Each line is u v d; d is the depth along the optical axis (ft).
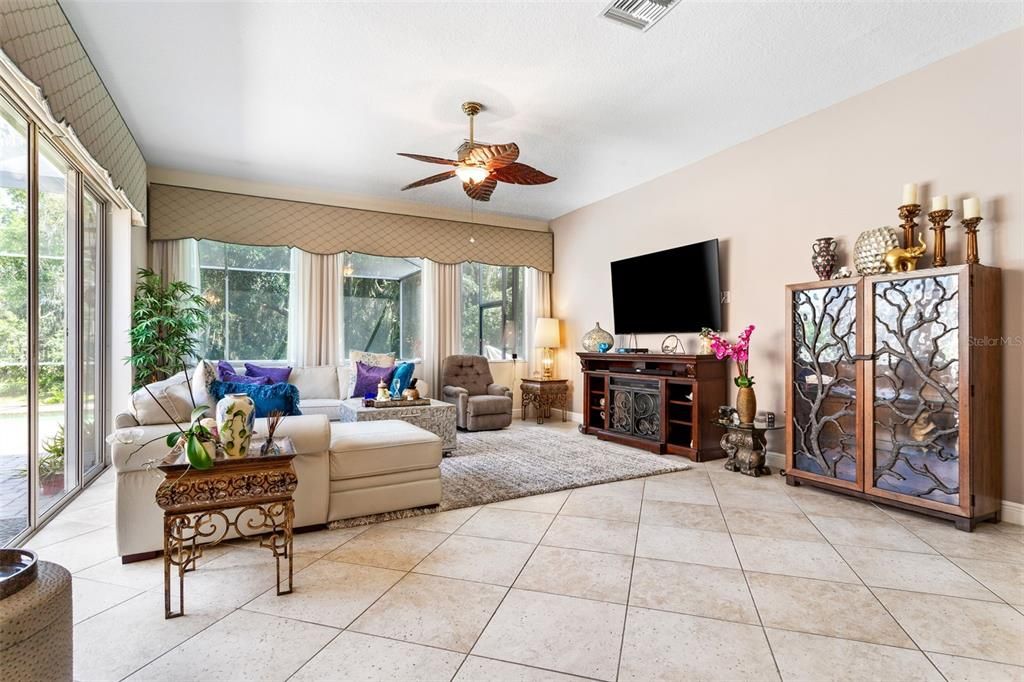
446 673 4.92
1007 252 9.02
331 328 18.37
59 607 3.77
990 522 9.05
